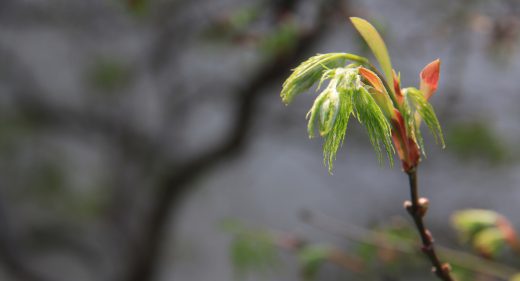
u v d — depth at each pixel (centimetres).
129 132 703
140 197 690
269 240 297
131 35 662
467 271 261
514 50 362
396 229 287
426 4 412
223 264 1121
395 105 129
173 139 707
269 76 459
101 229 754
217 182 1158
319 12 333
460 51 420
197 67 662
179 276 1076
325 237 932
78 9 639
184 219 1117
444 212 831
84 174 833
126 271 608
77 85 808
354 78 120
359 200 1027
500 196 822
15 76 705
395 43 417
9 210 686
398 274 294
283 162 1162
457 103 486
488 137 477
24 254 702
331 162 118
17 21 646
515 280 244
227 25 350
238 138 524
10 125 680
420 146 131
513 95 611
